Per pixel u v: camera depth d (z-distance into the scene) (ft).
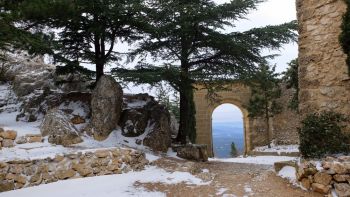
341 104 25.14
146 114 44.34
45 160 27.43
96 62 43.96
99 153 30.48
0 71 59.62
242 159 53.31
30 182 25.80
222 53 45.78
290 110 75.66
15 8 27.25
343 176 20.12
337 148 23.09
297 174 23.76
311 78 27.02
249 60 46.75
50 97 45.65
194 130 65.41
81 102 44.78
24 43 29.40
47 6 30.07
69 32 42.37
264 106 78.28
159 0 40.04
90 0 37.96
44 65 63.98
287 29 41.19
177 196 23.13
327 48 26.32
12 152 28.99
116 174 29.96
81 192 23.47
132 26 42.39
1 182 24.49
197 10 39.55
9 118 43.34
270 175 27.37
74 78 56.80
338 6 26.02
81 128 39.55
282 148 70.90
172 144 44.83
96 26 40.27
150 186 25.57
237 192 23.61
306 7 27.99
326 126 23.86
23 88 53.01
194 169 31.22
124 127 41.96
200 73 41.60
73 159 28.89
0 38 26.48
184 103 47.32
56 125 34.86
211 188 25.09
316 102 26.43
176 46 48.32
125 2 39.99
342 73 25.36
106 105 40.01
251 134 84.12
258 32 42.47
